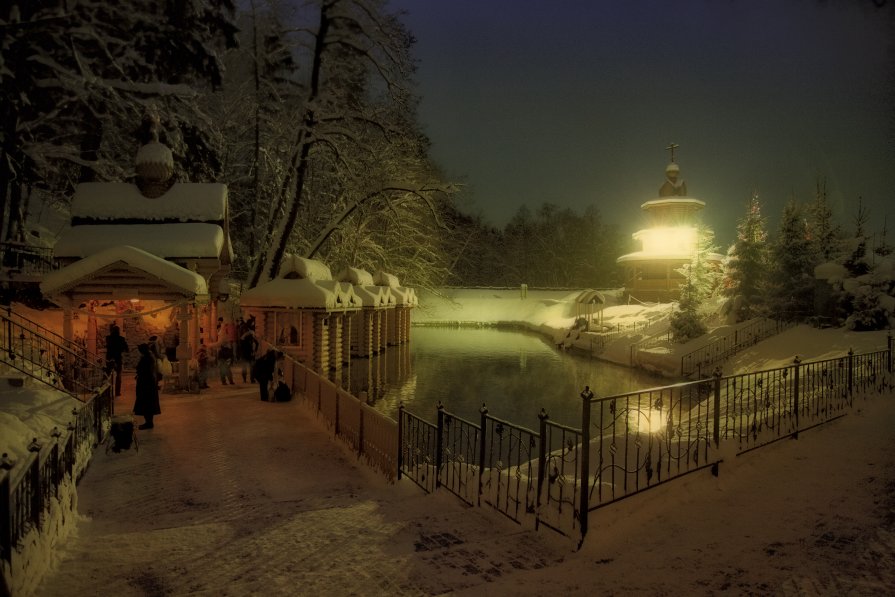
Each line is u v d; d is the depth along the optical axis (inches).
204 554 237.1
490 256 3823.8
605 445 388.5
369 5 1155.3
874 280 948.6
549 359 1478.8
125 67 911.7
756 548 225.1
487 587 196.1
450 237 2827.3
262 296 966.4
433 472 368.5
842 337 909.8
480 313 2819.9
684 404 840.9
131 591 204.8
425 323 2768.2
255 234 1469.0
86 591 205.8
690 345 1202.6
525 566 223.3
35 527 224.4
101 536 267.1
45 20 651.5
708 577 201.6
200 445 465.7
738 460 334.0
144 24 885.8
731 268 1339.8
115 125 1001.5
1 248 875.4
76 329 844.0
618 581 200.4
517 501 280.7
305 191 1477.6
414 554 234.2
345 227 1536.7
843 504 270.1
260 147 1396.4
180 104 982.4
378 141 1550.2
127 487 357.4
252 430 519.8
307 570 219.8
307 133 1208.2
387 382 1103.0
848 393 495.2
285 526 272.4
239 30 1009.5
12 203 936.9
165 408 616.7
